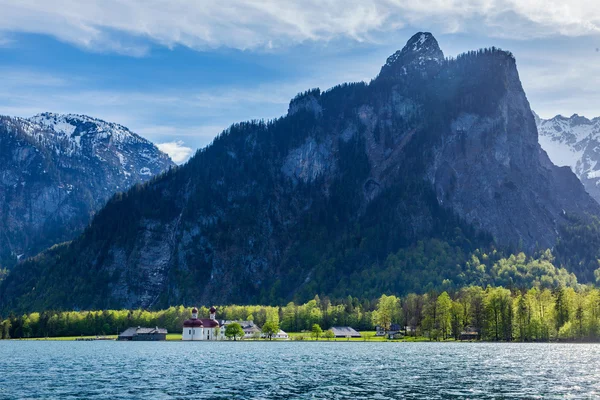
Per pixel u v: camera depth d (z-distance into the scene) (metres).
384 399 106.38
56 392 115.62
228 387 120.56
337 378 133.12
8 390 118.06
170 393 113.75
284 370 150.12
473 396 109.00
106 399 107.62
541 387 118.69
